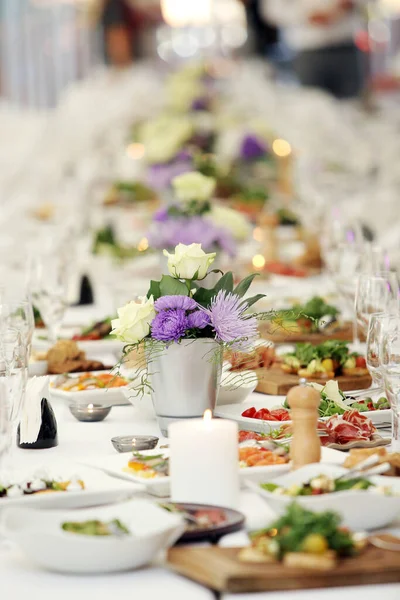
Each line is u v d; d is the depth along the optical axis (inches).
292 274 207.9
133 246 226.8
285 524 56.6
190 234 168.9
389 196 299.6
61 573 57.4
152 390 90.2
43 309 134.0
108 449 86.0
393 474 69.6
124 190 305.6
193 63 337.7
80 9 496.4
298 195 301.0
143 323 87.2
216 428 67.3
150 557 57.4
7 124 410.0
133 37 501.0
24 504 66.2
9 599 54.3
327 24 439.5
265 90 398.3
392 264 171.9
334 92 448.1
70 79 545.3
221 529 61.0
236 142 303.7
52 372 117.3
